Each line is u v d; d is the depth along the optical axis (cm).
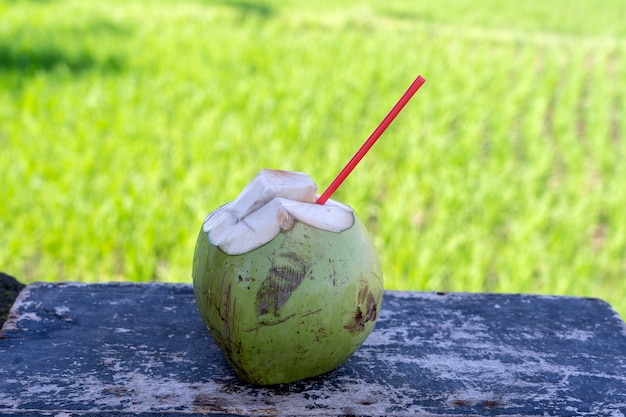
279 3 1742
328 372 200
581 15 1834
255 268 176
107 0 1585
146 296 238
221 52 1062
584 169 696
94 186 572
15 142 650
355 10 1672
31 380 192
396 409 186
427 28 1503
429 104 845
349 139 726
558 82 1105
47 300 233
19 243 481
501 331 224
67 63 969
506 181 654
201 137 673
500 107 884
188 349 210
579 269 489
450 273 501
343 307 180
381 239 520
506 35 1480
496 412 186
